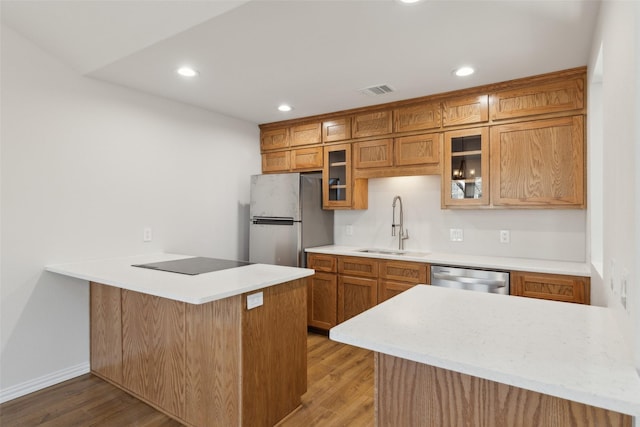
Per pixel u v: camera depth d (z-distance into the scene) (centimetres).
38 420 214
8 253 237
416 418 113
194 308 205
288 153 406
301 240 361
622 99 112
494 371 89
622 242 112
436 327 119
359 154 357
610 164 135
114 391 248
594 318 129
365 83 287
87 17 218
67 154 264
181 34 212
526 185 273
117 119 294
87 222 275
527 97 273
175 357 214
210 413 199
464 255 322
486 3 177
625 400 75
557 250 288
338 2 178
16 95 240
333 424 210
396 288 312
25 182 244
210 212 369
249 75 272
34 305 248
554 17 188
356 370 278
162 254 316
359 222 390
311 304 363
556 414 95
